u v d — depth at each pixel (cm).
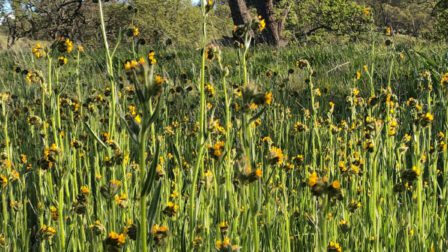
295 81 714
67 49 304
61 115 418
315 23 2855
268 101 175
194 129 406
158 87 126
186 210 254
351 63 801
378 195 275
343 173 302
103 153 367
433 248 258
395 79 657
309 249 272
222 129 320
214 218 273
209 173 249
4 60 1192
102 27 270
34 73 315
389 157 314
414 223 283
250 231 229
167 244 188
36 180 361
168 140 438
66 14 2825
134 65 130
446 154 309
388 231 267
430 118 275
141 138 129
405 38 1171
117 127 371
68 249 235
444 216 286
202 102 206
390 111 383
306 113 465
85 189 243
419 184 260
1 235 267
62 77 831
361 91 625
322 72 798
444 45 989
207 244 237
